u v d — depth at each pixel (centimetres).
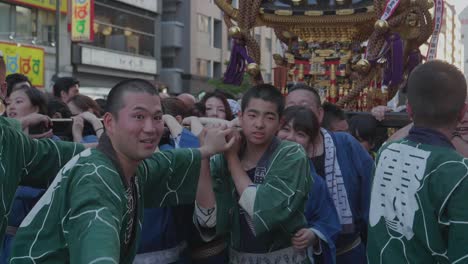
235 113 525
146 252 272
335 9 487
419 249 183
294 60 522
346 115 432
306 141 295
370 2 477
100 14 2292
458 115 193
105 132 197
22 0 1914
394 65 457
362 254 317
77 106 430
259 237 249
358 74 480
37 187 231
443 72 191
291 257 252
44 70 1983
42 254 181
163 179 223
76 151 232
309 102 322
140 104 189
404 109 490
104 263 149
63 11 2089
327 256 264
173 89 2775
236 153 248
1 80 241
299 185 237
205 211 244
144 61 2536
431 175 181
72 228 168
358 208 316
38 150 222
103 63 2284
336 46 506
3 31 1878
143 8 2514
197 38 2922
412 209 184
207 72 3038
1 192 204
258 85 251
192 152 231
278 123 250
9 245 296
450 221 175
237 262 257
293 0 493
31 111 347
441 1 489
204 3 2962
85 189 173
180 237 284
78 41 2108
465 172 175
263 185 238
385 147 202
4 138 207
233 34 482
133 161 196
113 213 171
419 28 489
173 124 296
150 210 272
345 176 309
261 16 503
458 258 172
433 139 188
